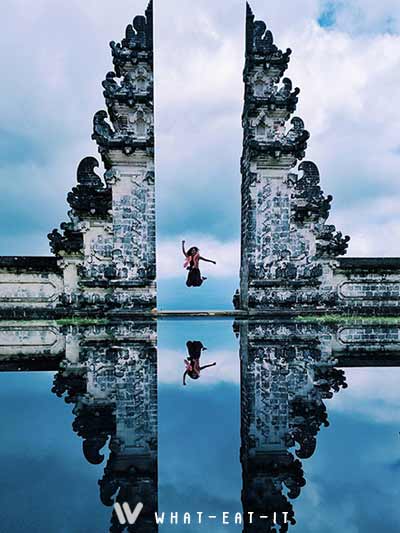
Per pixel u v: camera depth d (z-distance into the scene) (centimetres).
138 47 2370
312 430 619
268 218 2462
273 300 2452
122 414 686
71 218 2356
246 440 589
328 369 1011
